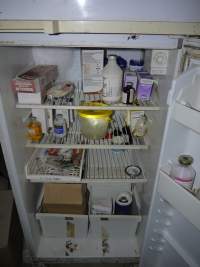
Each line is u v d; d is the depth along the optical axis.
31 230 1.22
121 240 1.43
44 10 0.65
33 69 1.08
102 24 0.66
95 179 1.22
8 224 1.12
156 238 1.14
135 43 0.74
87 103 1.02
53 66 1.19
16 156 0.98
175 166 0.82
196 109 0.71
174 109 0.73
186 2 0.64
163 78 0.91
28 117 1.13
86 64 1.06
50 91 1.06
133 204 1.45
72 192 1.32
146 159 1.19
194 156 0.85
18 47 1.02
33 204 1.29
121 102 1.03
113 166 1.35
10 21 0.65
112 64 0.97
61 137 1.17
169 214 1.04
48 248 1.37
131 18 0.66
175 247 1.03
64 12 0.65
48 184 1.33
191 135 0.83
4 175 1.39
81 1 0.64
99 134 1.14
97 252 1.35
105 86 0.99
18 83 0.93
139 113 1.20
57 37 0.72
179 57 0.76
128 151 1.49
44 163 1.24
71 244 1.40
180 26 0.67
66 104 1.01
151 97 1.06
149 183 1.12
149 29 0.67
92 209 1.37
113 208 1.42
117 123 1.31
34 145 1.11
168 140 0.82
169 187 0.82
